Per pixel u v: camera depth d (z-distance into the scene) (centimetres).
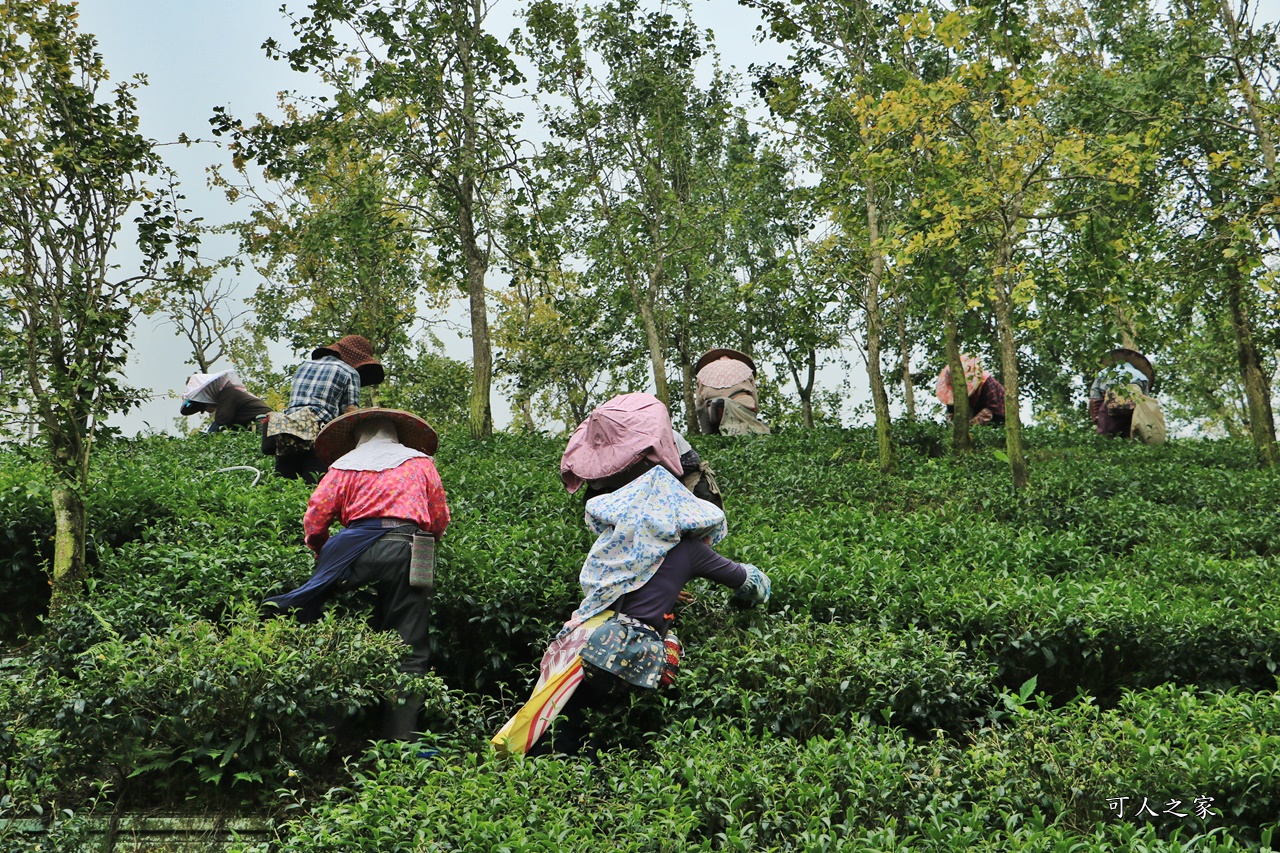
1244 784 418
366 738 553
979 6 998
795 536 809
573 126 1605
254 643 498
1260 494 1053
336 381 933
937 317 1452
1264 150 1138
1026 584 670
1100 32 1465
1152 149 1027
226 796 496
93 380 671
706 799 430
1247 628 603
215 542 683
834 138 1212
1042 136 995
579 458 671
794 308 1275
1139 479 1141
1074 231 1101
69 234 684
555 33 1552
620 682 516
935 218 1087
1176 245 1170
